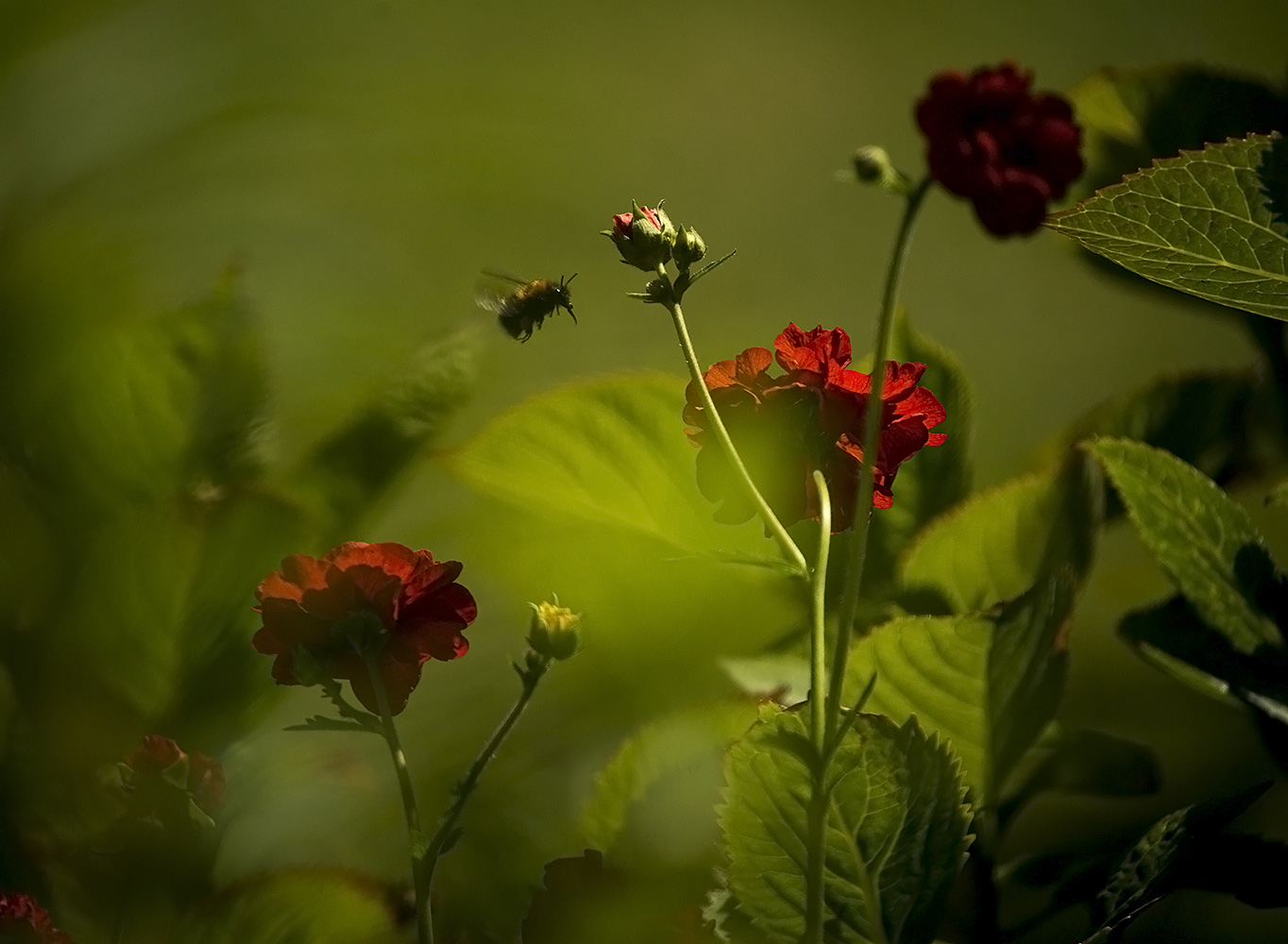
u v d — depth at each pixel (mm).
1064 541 1172
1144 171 1123
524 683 1092
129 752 1157
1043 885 1154
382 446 1184
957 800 1094
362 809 1206
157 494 1185
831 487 1114
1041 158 1080
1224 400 1251
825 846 1097
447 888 1173
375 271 1600
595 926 1108
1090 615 1306
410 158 1884
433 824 1195
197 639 1163
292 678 1095
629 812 1125
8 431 1182
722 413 1115
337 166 1744
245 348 1199
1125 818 1244
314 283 1463
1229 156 1119
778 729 1089
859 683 1130
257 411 1195
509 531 1228
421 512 1269
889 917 1097
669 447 1172
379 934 1122
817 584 1090
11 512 1176
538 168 2156
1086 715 1266
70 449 1183
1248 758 1253
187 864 1125
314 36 1898
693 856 1118
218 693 1165
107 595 1158
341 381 1338
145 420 1188
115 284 1302
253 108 1682
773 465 1113
